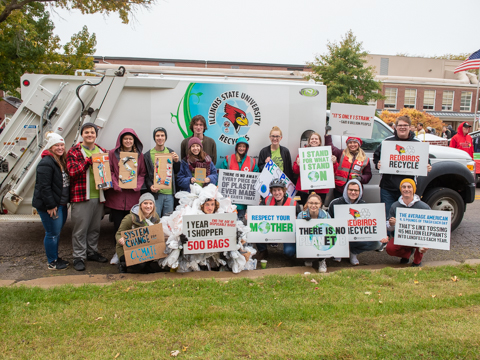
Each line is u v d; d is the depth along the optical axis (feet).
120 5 38.17
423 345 9.84
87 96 18.19
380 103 122.93
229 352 9.52
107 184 15.99
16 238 20.85
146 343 9.89
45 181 14.88
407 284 13.93
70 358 9.16
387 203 18.54
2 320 10.91
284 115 20.03
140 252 14.93
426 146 17.63
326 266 16.94
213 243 15.24
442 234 16.11
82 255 16.56
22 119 18.06
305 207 17.22
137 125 18.83
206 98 19.30
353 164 19.11
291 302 12.39
